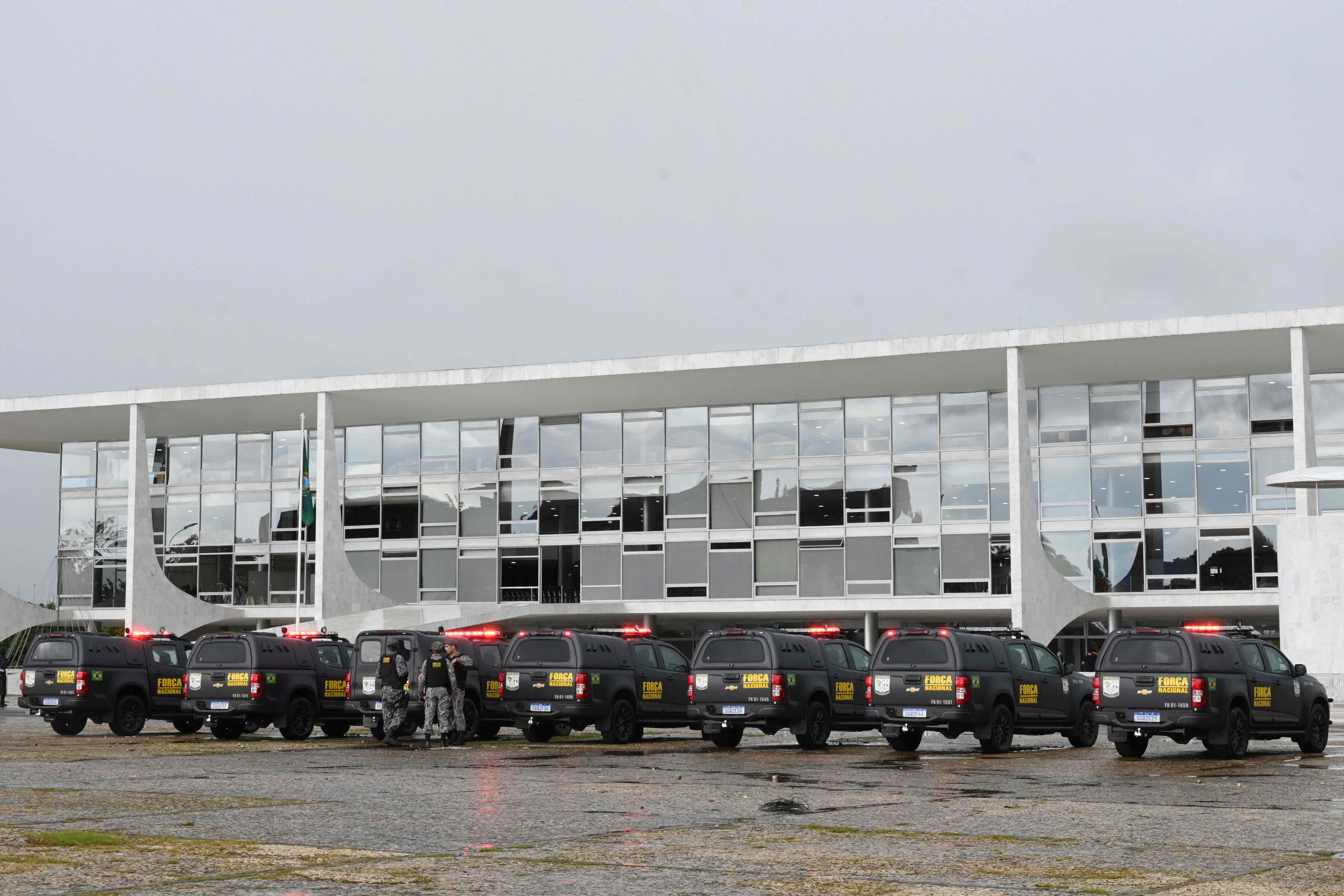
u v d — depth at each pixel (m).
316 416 57.56
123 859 10.41
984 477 52.06
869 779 17.58
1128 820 12.96
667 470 55.69
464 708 26.39
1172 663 21.11
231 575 60.47
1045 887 9.32
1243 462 49.69
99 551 62.03
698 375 50.41
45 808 13.83
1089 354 47.16
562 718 25.44
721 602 53.81
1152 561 50.22
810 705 24.28
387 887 9.22
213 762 20.56
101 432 61.38
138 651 29.48
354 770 18.97
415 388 52.72
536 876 9.72
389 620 51.94
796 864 10.28
